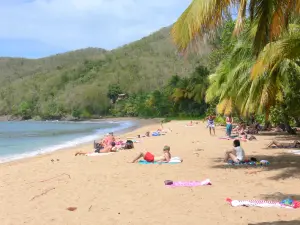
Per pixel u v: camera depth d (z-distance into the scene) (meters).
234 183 10.29
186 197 8.84
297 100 21.23
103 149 19.27
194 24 8.45
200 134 30.41
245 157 14.67
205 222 6.90
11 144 32.00
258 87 16.61
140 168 13.32
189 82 78.12
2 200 9.24
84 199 9.05
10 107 150.50
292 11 9.34
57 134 46.69
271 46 10.87
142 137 30.16
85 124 85.44
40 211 8.12
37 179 12.12
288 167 12.54
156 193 9.36
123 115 115.62
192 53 8.80
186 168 13.01
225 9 8.63
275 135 26.16
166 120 72.81
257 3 9.65
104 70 158.12
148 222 7.02
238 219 7.01
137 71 153.88
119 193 9.54
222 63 26.03
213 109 45.91
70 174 12.70
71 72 161.12
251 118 35.41
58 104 127.94
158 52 176.50
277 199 8.42
